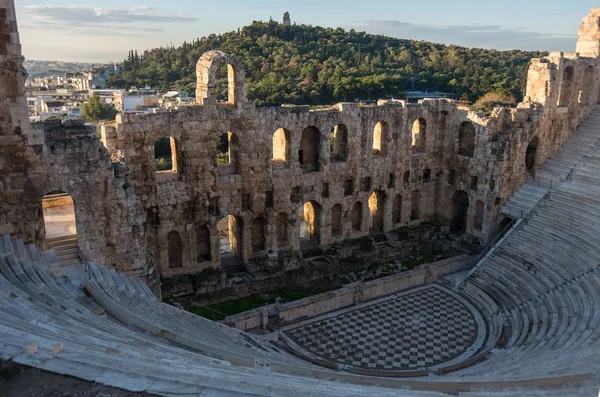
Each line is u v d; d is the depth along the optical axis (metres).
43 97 173.62
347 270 47.22
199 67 41.09
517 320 38.38
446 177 56.38
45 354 14.21
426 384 24.14
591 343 28.41
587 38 58.19
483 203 52.59
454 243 52.62
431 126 54.91
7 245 28.94
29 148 29.73
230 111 41.47
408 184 54.56
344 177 49.28
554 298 38.44
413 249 52.00
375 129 53.56
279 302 41.16
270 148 44.12
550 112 53.91
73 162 31.09
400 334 38.44
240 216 44.34
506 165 50.97
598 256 40.00
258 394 12.97
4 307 19.95
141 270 34.50
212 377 13.83
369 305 42.72
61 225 36.94
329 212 49.22
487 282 44.56
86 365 13.81
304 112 45.19
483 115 51.88
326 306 41.31
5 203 29.81
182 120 39.56
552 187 51.44
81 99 169.38
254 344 31.91
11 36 28.16
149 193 39.59
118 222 33.12
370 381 24.80
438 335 38.31
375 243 52.75
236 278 43.75
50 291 25.12
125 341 19.03
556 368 24.47
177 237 42.41
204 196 41.97
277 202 45.75
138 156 38.50
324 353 35.59
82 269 30.52
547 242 44.88
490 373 27.31
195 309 39.06
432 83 155.75
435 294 44.78
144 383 13.10
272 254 46.09
